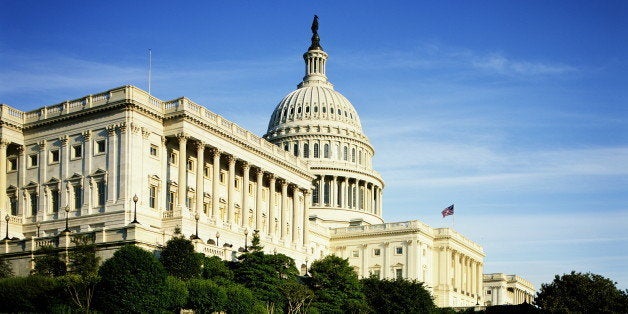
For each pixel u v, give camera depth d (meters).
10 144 116.94
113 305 74.56
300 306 94.94
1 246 92.56
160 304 76.00
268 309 89.69
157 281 76.44
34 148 117.06
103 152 110.56
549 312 123.12
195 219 109.62
